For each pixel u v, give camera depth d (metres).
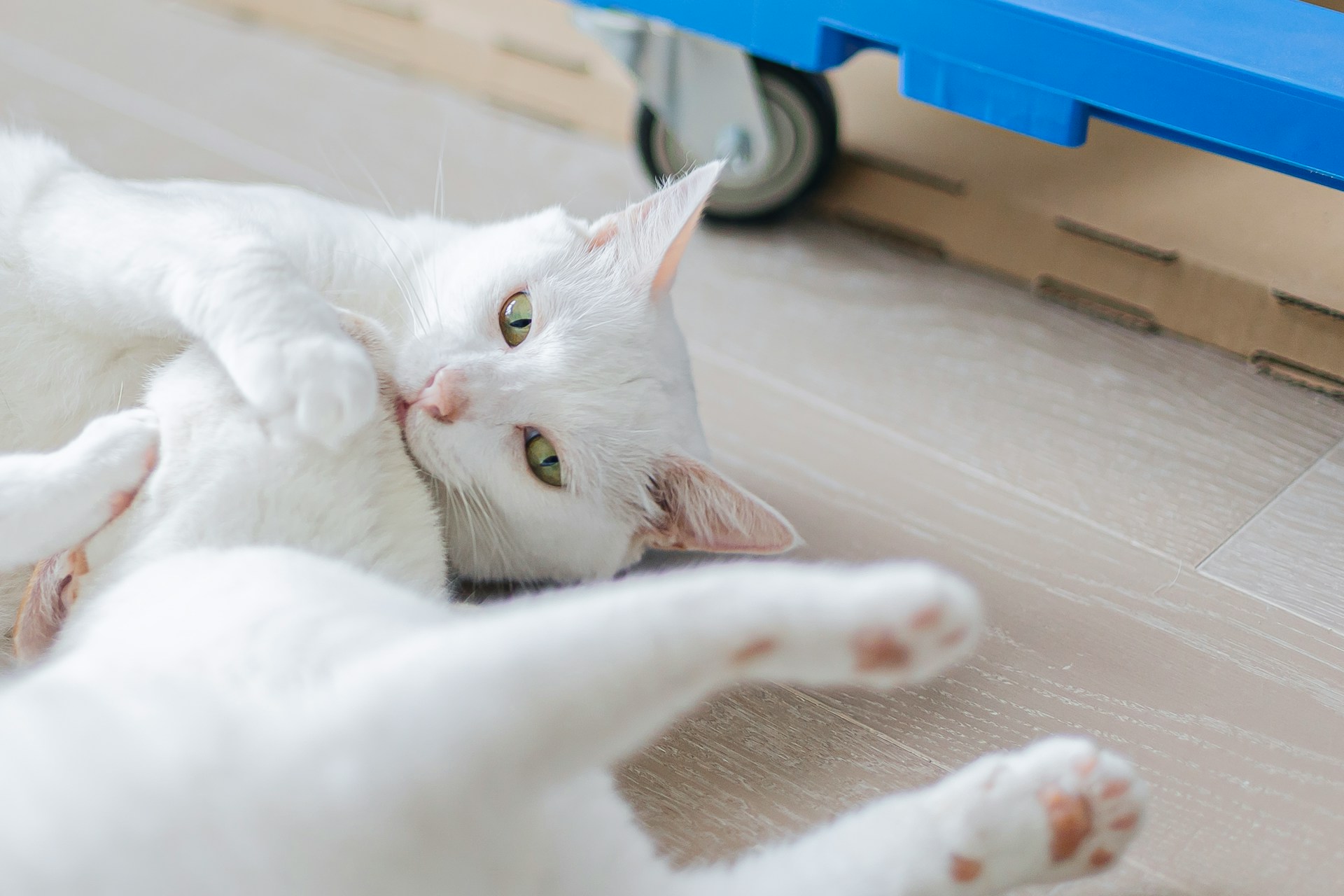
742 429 0.84
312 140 0.98
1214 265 0.87
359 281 0.76
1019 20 0.80
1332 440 0.84
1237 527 0.80
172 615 0.60
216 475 0.66
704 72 0.91
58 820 0.53
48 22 1.06
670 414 0.76
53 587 0.67
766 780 0.70
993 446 0.83
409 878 0.53
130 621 0.61
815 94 0.91
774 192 0.94
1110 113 0.81
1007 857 0.61
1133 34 0.78
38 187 0.73
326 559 0.64
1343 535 0.79
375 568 0.67
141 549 0.65
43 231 0.71
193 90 1.01
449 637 0.56
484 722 0.53
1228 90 0.76
